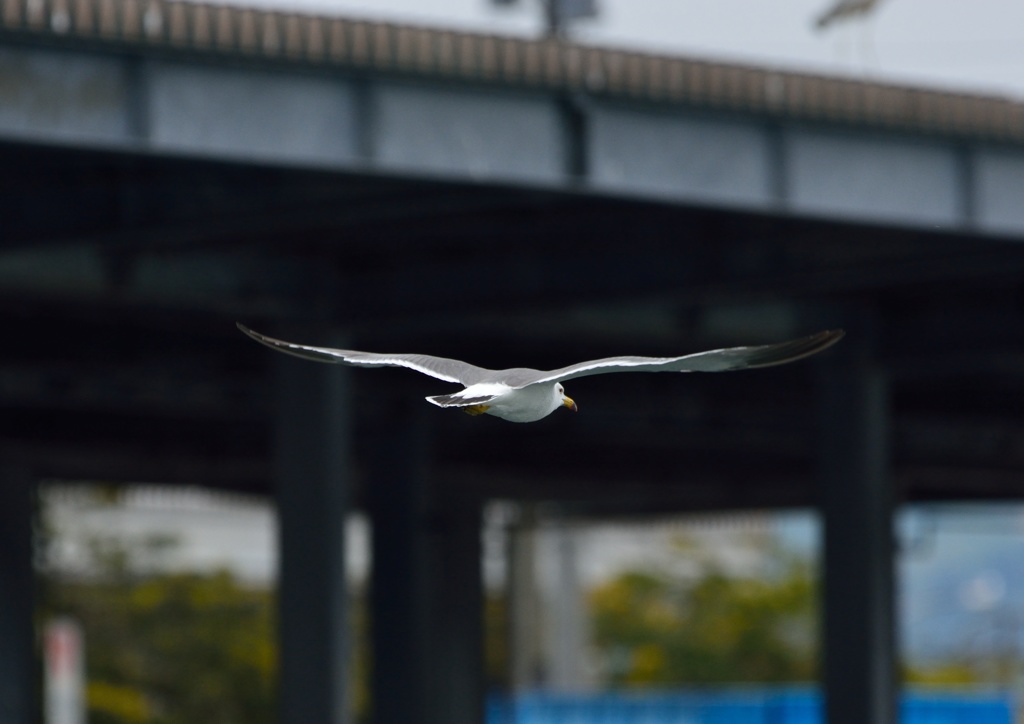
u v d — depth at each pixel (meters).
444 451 65.94
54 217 33.00
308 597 38.56
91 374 44.50
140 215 32.31
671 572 106.94
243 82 28.78
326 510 38.53
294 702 38.44
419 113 30.12
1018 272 37.31
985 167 35.00
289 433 38.66
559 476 72.81
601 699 70.00
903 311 43.56
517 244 37.53
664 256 36.91
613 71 31.27
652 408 51.78
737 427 57.69
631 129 31.75
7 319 43.00
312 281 38.16
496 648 98.56
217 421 58.12
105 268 35.53
